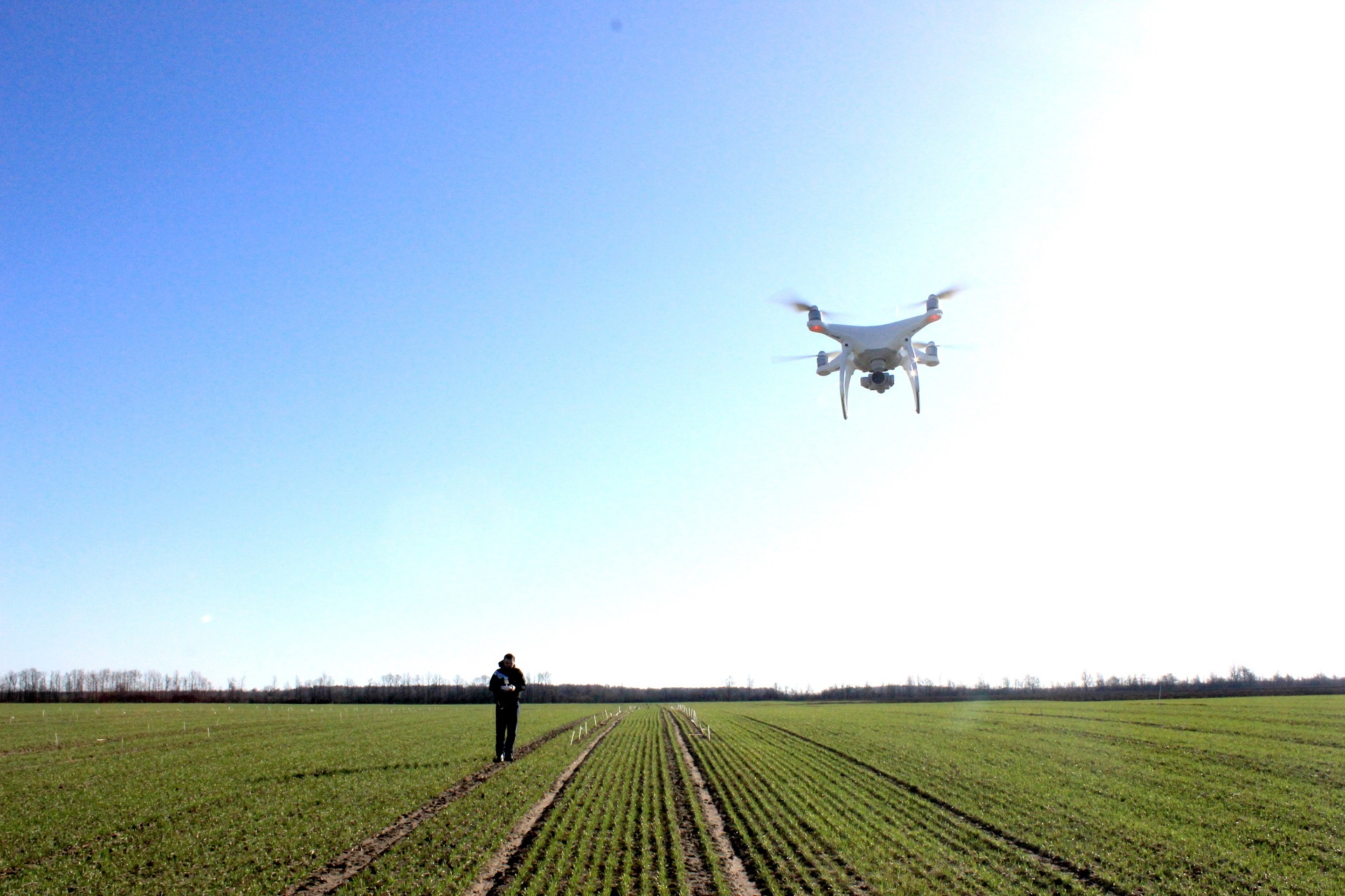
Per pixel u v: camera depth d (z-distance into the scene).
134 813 20.70
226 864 15.34
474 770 28.44
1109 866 15.55
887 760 33.06
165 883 14.12
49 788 25.44
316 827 18.50
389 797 22.58
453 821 19.05
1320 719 54.25
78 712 85.88
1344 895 13.83
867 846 17.14
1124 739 40.91
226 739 45.12
